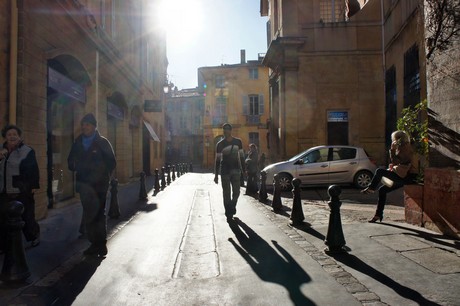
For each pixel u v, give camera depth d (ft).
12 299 13.57
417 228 21.86
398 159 23.35
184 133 185.16
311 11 65.16
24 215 19.80
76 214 32.32
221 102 147.23
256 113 145.79
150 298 13.62
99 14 45.68
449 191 19.65
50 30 31.60
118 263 17.74
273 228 24.80
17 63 26.50
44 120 30.32
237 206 35.27
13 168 19.24
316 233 22.98
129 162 67.31
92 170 18.74
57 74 33.63
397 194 39.14
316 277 15.19
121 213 32.04
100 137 19.30
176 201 40.47
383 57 62.03
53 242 21.74
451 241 18.93
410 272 15.20
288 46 64.54
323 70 64.44
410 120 27.89
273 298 13.33
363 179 45.21
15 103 26.16
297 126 64.44
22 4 26.73
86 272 16.46
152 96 91.25
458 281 14.15
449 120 20.26
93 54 42.65
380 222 24.02
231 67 146.41
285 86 64.85
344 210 30.32
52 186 35.01
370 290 13.70
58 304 13.16
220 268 16.74
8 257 14.98
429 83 22.15
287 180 45.14
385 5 60.34
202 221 28.27
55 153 36.55
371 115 63.46
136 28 69.36
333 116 64.28
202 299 13.44
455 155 19.80
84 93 41.52
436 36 21.35
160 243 21.53
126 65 58.13
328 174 45.19
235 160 27.71
